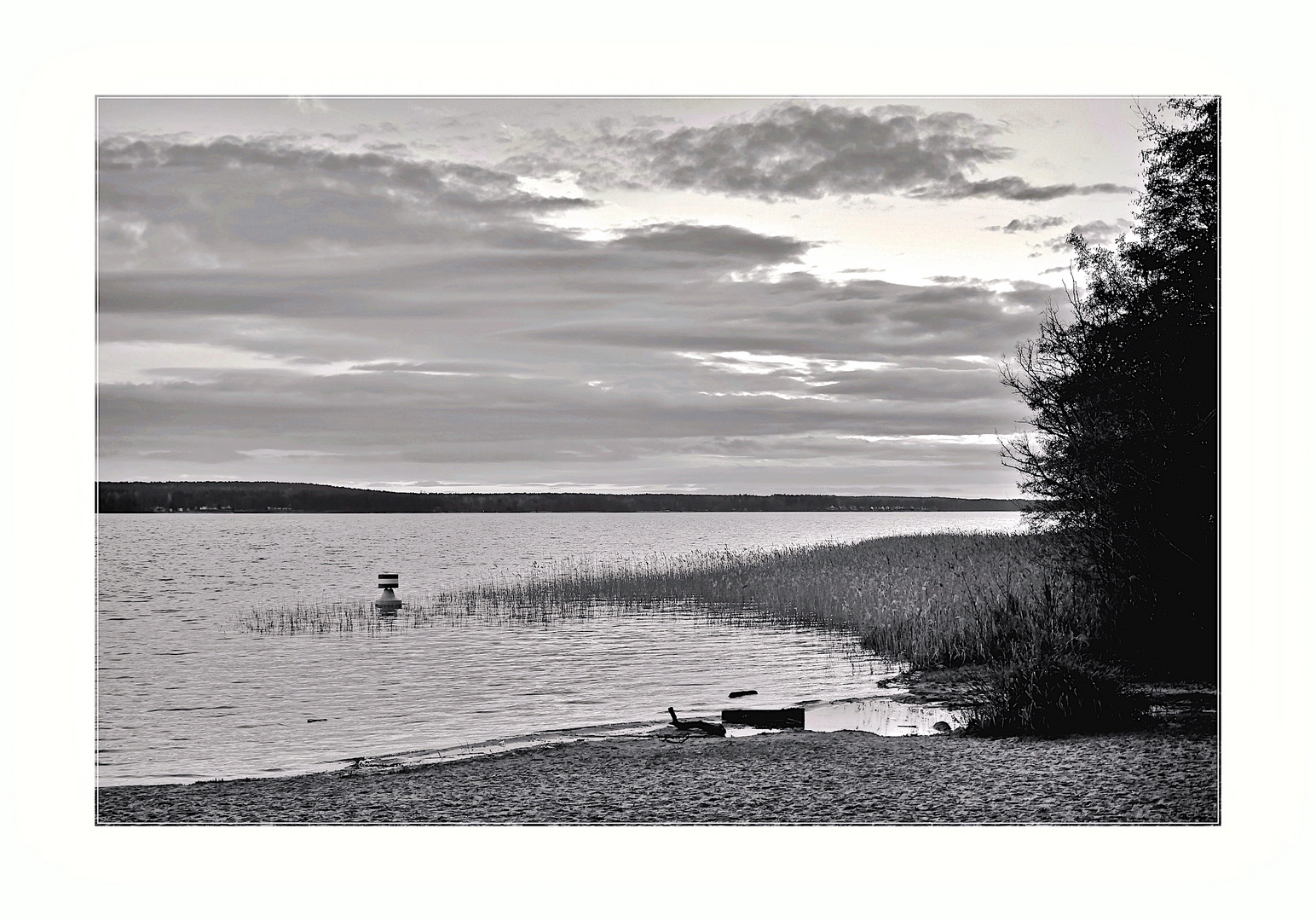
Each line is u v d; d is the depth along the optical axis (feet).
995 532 160.25
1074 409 55.98
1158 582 52.60
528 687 61.77
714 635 83.20
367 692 62.54
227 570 206.90
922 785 33.19
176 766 43.78
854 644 74.95
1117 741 37.83
